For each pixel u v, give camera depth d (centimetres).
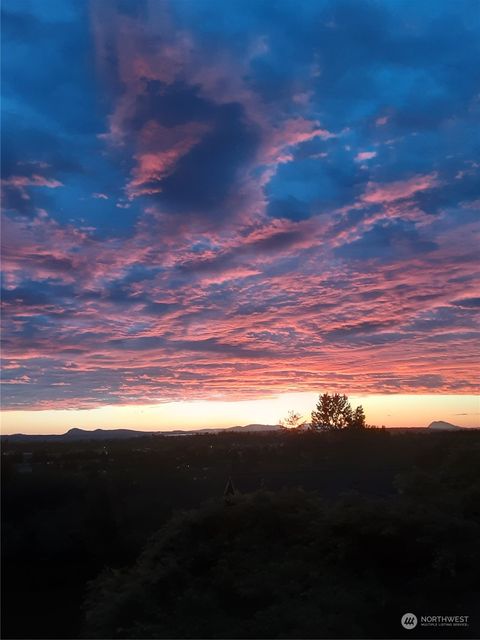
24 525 2380
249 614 1011
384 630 952
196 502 2845
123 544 2412
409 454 3541
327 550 1220
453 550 1140
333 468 3541
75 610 1644
